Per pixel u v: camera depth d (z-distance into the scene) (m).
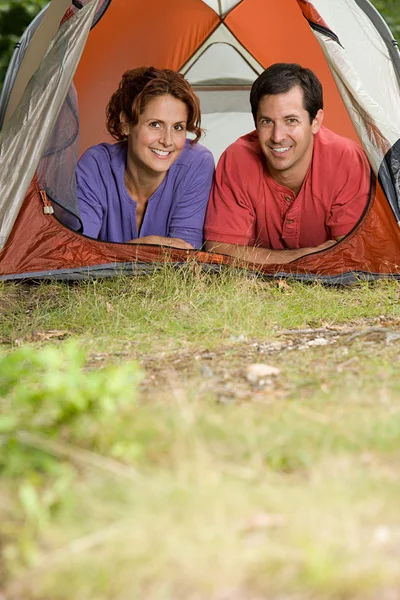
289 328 3.88
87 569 1.74
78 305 4.23
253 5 6.31
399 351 3.27
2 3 11.71
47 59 4.54
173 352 3.43
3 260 4.64
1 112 5.39
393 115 4.73
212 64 6.70
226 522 1.86
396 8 12.74
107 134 6.24
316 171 4.75
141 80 4.77
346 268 4.77
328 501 1.92
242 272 4.62
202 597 1.65
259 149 4.88
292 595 1.64
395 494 1.95
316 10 4.56
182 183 4.94
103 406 2.29
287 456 2.18
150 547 1.77
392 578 1.66
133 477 2.04
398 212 4.61
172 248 4.70
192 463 2.11
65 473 2.08
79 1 4.57
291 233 4.89
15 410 2.47
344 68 4.57
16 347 3.70
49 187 4.69
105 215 4.99
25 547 1.80
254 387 2.85
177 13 6.36
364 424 2.33
